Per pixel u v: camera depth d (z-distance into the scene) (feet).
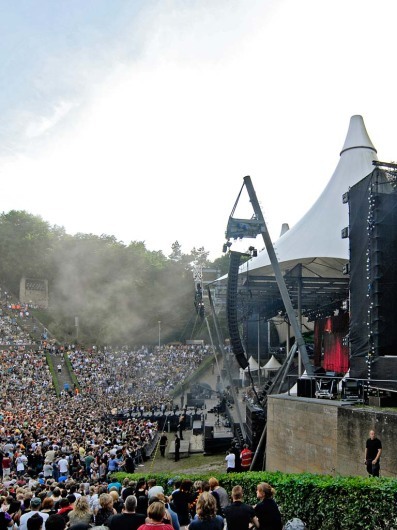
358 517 22.77
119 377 179.01
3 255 310.04
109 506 22.62
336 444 41.11
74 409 115.34
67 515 24.71
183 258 325.01
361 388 44.86
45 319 282.15
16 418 93.91
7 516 26.00
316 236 76.74
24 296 306.35
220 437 79.51
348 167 81.56
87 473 60.44
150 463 76.54
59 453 67.00
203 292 102.53
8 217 326.65
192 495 28.96
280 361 139.23
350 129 84.23
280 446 52.03
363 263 50.14
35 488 37.17
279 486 28.02
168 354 214.90
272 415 54.75
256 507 20.68
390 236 48.32
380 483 22.91
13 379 157.38
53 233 331.98
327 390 50.39
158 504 16.58
